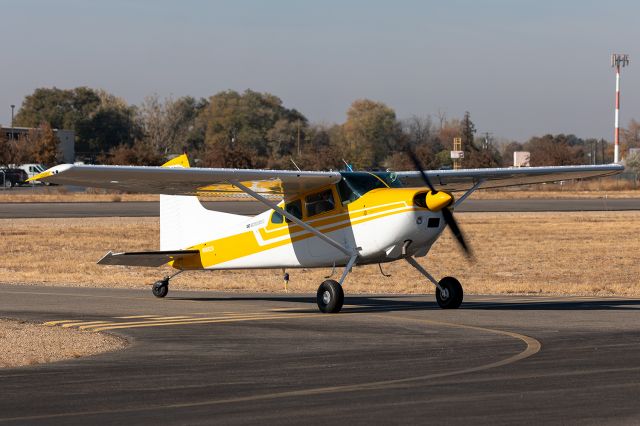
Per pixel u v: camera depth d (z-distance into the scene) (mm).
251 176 26250
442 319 25109
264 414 13258
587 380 15648
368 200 27281
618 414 13094
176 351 19594
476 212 89250
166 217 33094
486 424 12578
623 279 39750
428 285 37156
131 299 31375
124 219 76438
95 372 16984
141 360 18391
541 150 183750
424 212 26531
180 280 38500
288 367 17375
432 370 16812
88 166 23859
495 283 37250
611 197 122062
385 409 13500
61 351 19719
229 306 29281
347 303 30328
